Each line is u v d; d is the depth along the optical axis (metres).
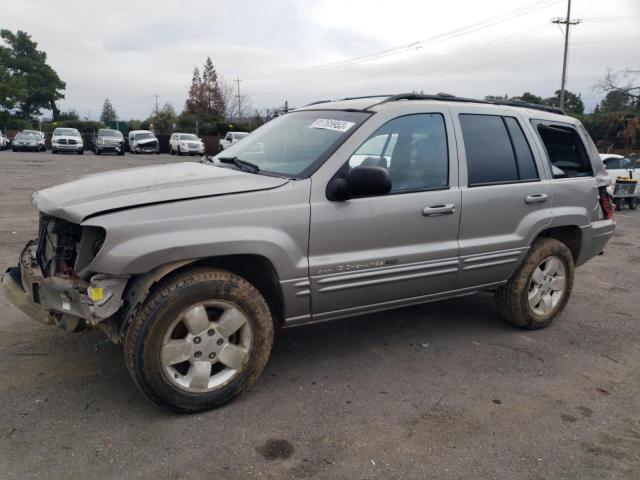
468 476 2.89
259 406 3.51
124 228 3.02
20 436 3.07
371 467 2.93
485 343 4.70
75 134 36.41
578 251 5.29
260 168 3.94
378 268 3.88
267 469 2.88
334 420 3.38
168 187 3.38
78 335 4.43
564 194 4.95
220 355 3.38
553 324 5.26
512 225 4.60
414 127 4.13
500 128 4.65
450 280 4.33
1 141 39.91
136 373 3.14
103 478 2.75
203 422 3.29
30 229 8.51
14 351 4.12
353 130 3.85
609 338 4.94
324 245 3.65
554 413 3.57
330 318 3.89
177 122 59.06
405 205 3.95
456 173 4.26
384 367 4.14
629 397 3.83
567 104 58.41
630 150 35.47
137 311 3.17
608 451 3.17
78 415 3.30
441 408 3.57
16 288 3.66
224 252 3.27
